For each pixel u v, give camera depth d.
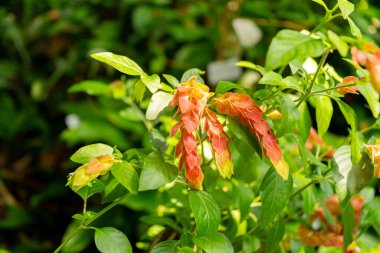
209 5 1.74
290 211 0.85
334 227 0.85
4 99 2.03
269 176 0.71
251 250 0.80
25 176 2.00
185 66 1.71
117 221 1.57
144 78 0.67
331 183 0.79
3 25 2.06
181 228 0.81
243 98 0.66
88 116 1.73
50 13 2.05
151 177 0.65
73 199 1.87
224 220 0.88
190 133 0.64
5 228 1.83
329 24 1.17
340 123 1.58
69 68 1.97
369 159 0.68
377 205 0.85
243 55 1.66
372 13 1.24
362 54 0.62
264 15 1.60
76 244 1.50
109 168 0.67
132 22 1.85
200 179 0.67
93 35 2.00
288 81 0.68
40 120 2.00
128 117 0.96
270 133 0.66
